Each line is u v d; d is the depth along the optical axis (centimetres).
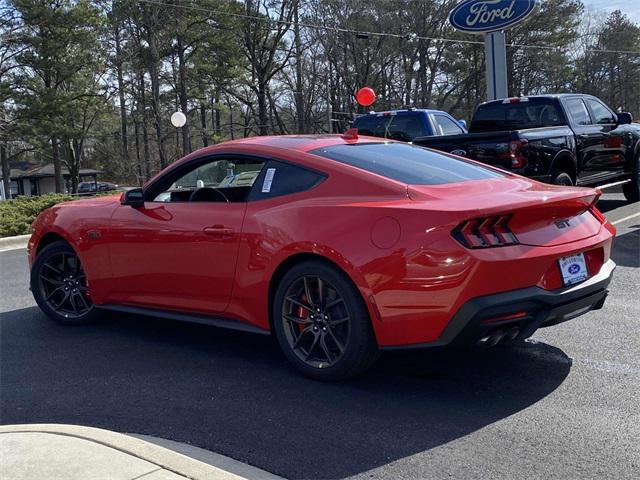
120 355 502
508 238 376
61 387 436
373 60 5266
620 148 1160
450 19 1783
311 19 4784
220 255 459
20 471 298
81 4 3994
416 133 1259
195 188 524
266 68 4747
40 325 599
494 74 1742
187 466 299
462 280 362
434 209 374
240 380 438
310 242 407
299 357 432
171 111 4828
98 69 4319
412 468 310
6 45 3956
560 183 957
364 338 397
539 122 1079
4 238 1374
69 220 562
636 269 734
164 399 409
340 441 341
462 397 396
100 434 336
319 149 461
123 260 523
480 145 905
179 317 500
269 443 341
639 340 492
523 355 468
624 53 6638
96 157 6438
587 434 341
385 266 378
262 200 451
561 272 393
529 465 310
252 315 454
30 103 3969
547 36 5597
